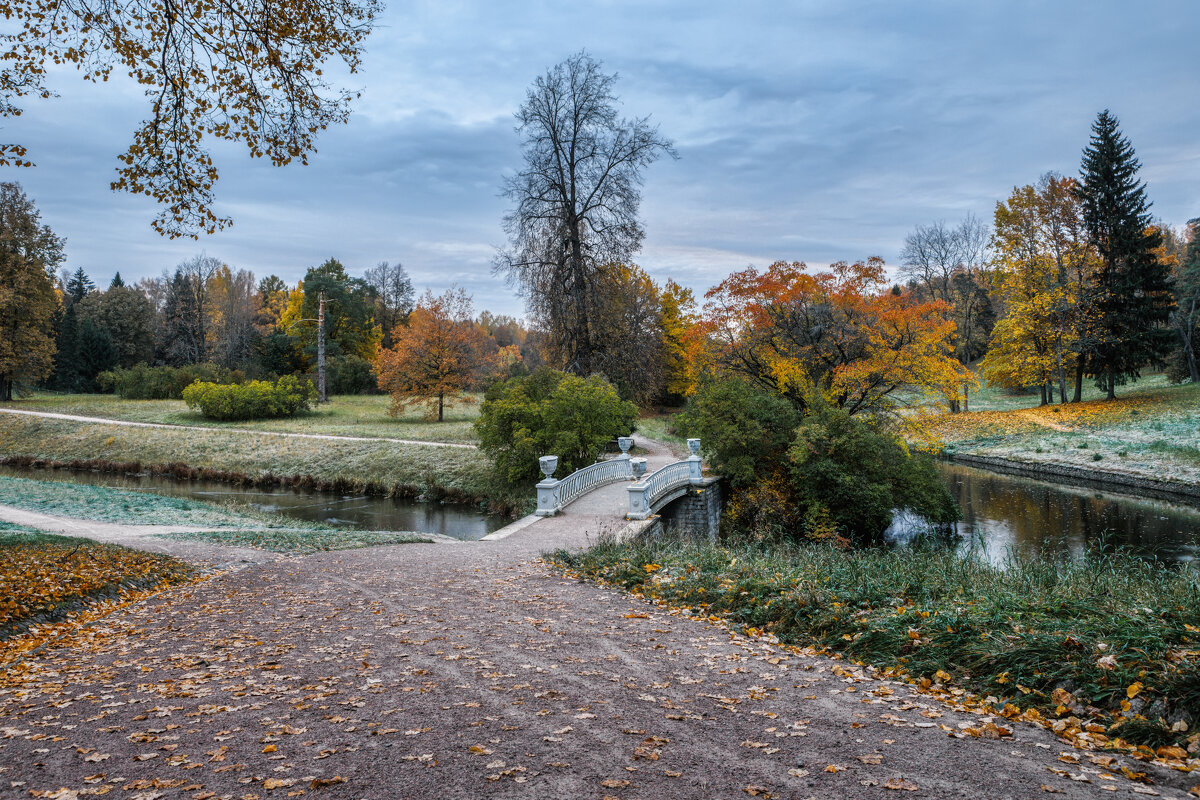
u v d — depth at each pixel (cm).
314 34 992
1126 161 4097
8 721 484
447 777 380
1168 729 426
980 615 646
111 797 362
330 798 356
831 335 2842
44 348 4962
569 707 498
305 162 1070
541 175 3247
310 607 866
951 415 4866
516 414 2584
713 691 536
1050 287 4366
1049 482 3078
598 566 1095
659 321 4466
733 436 2494
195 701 522
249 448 3400
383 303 8331
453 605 870
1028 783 365
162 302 9900
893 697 519
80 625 791
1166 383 4725
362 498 2688
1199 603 625
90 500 2120
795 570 933
